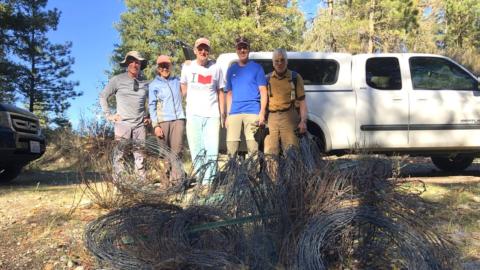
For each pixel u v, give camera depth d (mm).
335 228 3434
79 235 4520
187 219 3734
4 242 4469
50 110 33062
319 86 7715
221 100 6465
